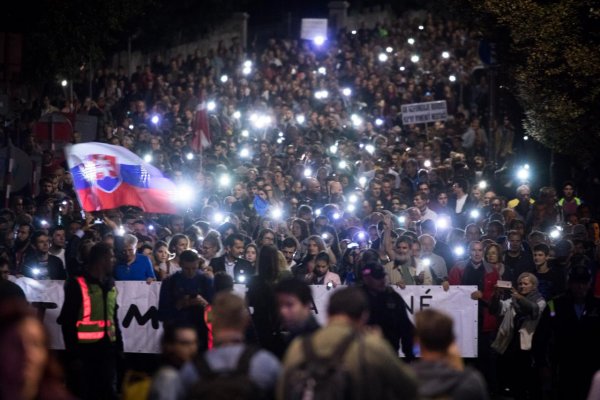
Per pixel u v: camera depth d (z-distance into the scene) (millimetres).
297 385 8258
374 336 8469
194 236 19297
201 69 47688
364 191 25531
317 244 17125
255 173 26359
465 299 16812
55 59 36562
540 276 17359
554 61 24484
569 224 22516
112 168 20172
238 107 43062
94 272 13578
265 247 13594
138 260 17188
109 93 41406
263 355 8820
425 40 55688
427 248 18266
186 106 40750
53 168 25688
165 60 55719
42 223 20609
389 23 63625
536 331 15367
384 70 50594
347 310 8641
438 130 35719
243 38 63906
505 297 16500
